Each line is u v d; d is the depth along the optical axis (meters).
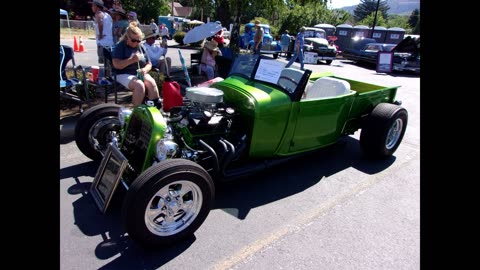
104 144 4.06
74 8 39.47
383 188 4.06
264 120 3.58
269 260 2.78
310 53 17.38
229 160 3.32
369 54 17.98
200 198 2.87
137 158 3.38
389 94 5.19
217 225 3.19
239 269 2.67
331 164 4.67
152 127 3.08
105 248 2.80
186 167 2.71
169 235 2.78
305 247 2.95
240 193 3.79
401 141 5.25
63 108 5.80
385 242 3.07
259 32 13.48
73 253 2.71
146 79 4.93
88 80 6.08
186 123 3.35
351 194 3.89
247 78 4.02
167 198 2.77
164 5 43.38
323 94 4.79
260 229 3.17
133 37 4.92
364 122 4.70
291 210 3.51
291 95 3.75
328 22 38.84
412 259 2.85
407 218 3.46
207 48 7.51
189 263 2.70
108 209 3.29
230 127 3.65
